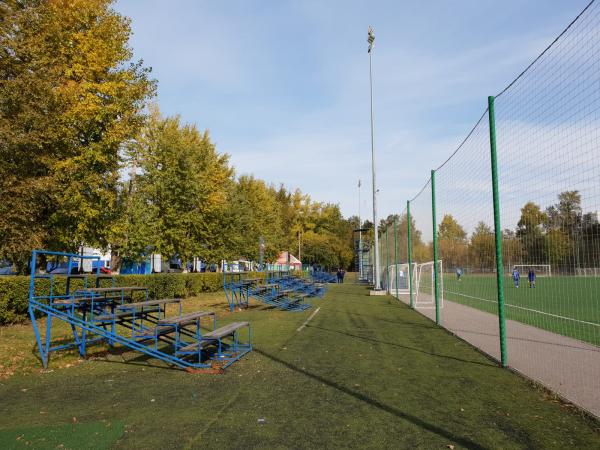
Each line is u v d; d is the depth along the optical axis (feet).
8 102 37.99
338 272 147.84
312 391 18.62
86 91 54.29
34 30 46.91
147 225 67.72
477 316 46.32
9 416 15.66
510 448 12.67
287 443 13.00
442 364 23.71
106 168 57.31
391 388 19.04
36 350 27.68
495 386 19.33
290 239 201.16
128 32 60.70
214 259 87.61
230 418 15.25
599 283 17.63
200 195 74.28
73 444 13.03
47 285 42.37
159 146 74.49
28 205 40.14
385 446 12.76
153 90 63.21
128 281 54.24
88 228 55.42
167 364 24.36
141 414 15.78
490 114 24.44
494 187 24.09
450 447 12.69
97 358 26.07
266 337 33.19
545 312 47.34
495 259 24.85
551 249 19.42
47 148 46.42
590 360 24.11
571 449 12.59
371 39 88.79
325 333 35.04
